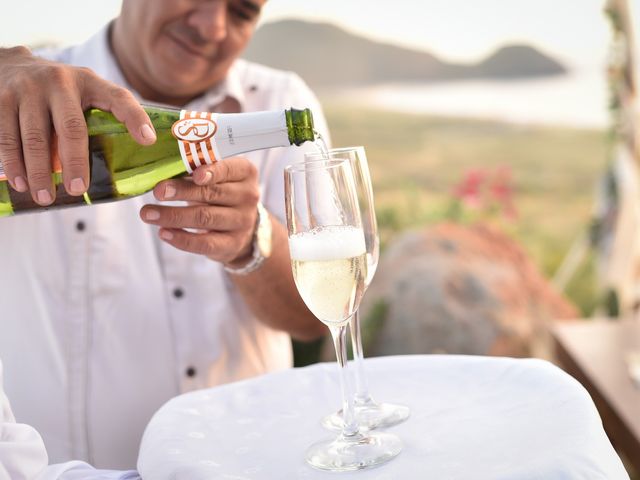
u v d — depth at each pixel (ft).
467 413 3.18
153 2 4.94
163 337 5.38
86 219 5.31
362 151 3.48
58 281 5.29
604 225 17.71
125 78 5.46
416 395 3.48
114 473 3.08
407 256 15.35
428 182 19.16
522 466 2.57
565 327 9.70
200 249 4.05
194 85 5.34
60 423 5.25
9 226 5.24
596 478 2.49
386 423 3.20
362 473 2.78
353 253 3.09
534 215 18.74
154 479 2.92
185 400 3.66
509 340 14.78
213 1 4.93
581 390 3.12
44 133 3.33
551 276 18.16
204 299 5.43
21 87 3.38
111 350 5.31
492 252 16.83
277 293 5.11
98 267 5.30
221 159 3.60
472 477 2.58
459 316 14.57
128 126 3.34
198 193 3.78
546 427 2.87
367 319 14.60
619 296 16.94
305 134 3.49
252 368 5.57
